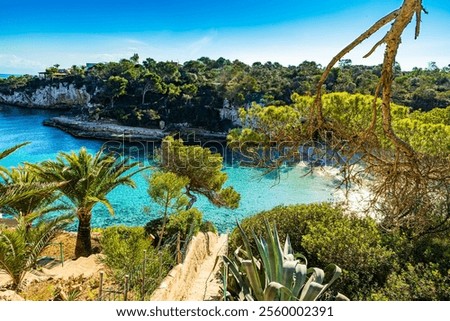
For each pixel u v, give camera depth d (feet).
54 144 185.06
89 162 48.83
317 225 24.38
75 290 26.18
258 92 210.79
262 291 16.62
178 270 24.72
